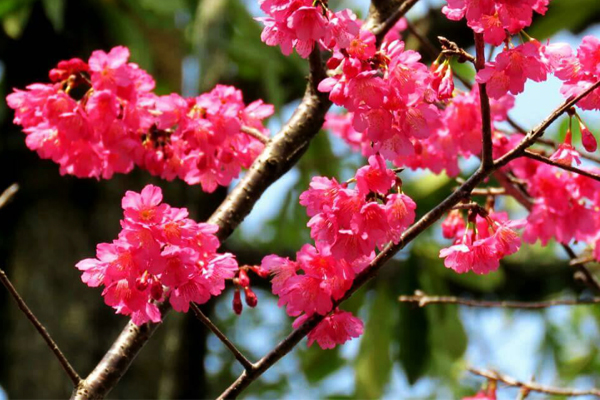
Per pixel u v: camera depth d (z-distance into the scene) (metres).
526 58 1.45
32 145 1.58
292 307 1.45
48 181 2.50
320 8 1.44
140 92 1.56
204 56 2.49
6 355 2.32
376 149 1.44
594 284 1.73
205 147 1.55
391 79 1.43
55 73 1.55
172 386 2.47
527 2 1.43
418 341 2.36
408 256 2.45
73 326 2.33
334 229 1.43
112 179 2.50
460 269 1.48
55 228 2.44
